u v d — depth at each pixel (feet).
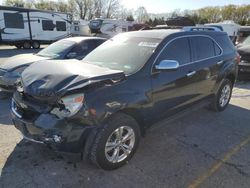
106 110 10.11
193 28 17.70
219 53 17.49
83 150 10.30
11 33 69.56
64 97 9.64
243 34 47.60
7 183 10.09
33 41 74.95
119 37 15.03
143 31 15.11
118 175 10.84
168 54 13.19
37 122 10.00
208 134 15.07
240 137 14.80
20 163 11.42
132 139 11.67
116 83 10.68
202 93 16.12
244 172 11.25
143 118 11.94
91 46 25.54
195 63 14.92
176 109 14.05
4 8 67.26
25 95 10.79
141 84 11.53
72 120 9.64
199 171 11.26
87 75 10.27
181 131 15.37
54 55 23.61
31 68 11.95
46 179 10.40
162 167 11.50
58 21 80.23
